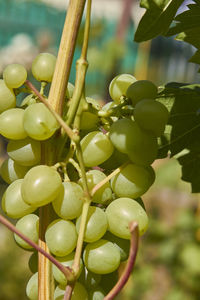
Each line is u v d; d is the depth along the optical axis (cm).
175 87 41
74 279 31
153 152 34
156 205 132
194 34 42
